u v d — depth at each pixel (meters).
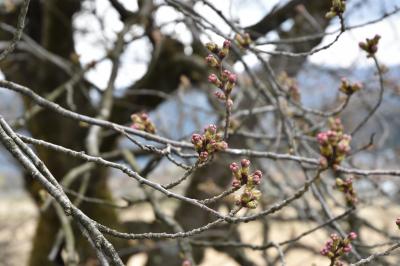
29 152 1.38
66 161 5.40
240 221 1.44
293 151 2.38
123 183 6.75
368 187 4.05
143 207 6.41
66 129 5.40
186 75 5.09
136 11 4.62
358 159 5.03
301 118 3.23
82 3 5.28
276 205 1.50
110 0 4.89
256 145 4.62
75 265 3.02
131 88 5.21
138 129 2.16
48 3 5.08
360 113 4.88
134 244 5.14
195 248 5.16
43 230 5.53
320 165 1.49
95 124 1.91
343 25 1.85
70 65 4.81
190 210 5.18
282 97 2.71
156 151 1.67
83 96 5.36
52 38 5.29
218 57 1.66
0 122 1.39
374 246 2.18
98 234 1.24
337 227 2.14
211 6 2.38
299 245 5.16
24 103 5.51
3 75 5.00
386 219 4.93
